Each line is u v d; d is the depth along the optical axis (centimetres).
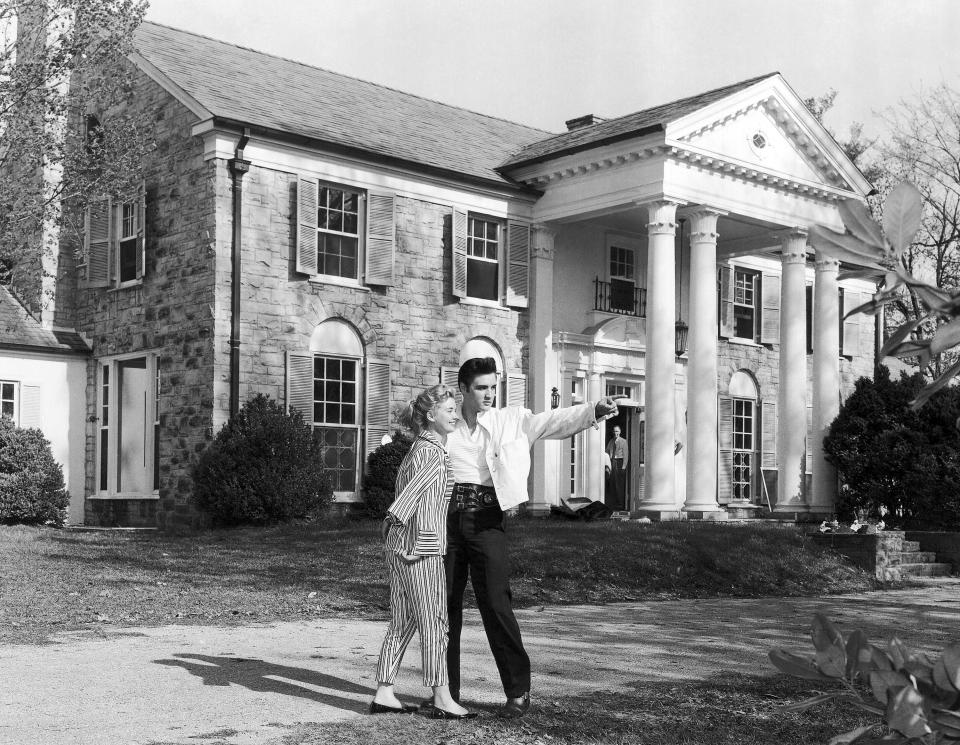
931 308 171
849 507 2188
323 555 1427
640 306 2548
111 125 1906
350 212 2089
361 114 2333
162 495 1966
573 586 1344
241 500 1792
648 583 1409
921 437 2083
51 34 1897
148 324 2023
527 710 585
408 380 2128
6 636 840
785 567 1572
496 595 582
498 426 599
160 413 1975
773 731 554
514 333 2306
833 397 2402
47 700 604
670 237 2138
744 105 2214
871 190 2484
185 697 616
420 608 574
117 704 594
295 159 1980
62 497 1991
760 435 2759
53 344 2116
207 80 2084
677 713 591
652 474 2117
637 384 2517
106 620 934
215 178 1888
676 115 2089
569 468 2352
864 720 578
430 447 579
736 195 2250
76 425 2155
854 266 195
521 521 2023
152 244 2014
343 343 2050
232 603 1066
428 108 2656
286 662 744
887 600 1375
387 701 582
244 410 1848
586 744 516
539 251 2334
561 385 2339
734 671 750
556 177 2294
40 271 2108
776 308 2819
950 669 160
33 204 1839
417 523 574
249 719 558
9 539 1642
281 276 1958
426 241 2172
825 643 174
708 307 2191
